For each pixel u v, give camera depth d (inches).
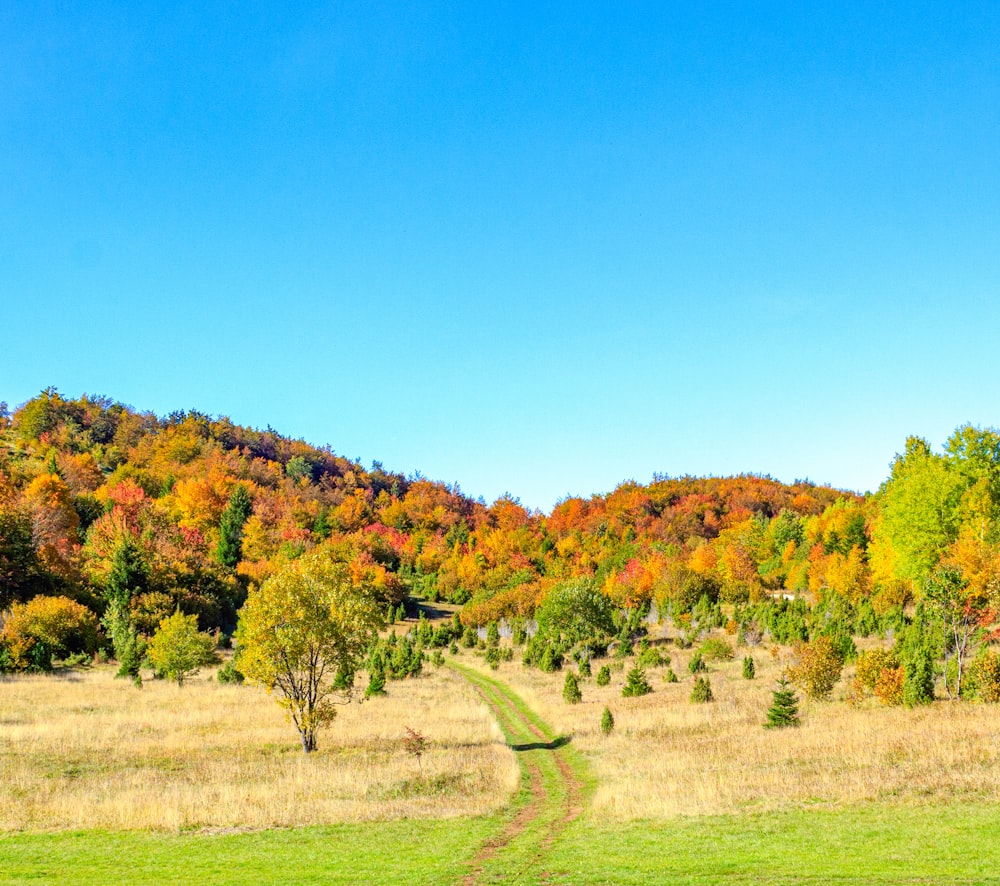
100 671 2551.7
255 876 648.4
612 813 875.4
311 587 1403.8
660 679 2234.3
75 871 672.4
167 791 996.6
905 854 604.1
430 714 1791.3
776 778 935.0
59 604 2728.8
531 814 923.4
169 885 623.5
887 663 1509.6
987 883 516.1
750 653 2571.4
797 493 7785.4
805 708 1519.4
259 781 1085.8
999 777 817.5
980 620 1578.5
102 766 1193.4
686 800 874.1
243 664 1360.7
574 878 605.9
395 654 2684.5
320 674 1417.3
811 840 669.9
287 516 5920.3
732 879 569.9
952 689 1482.5
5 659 2389.3
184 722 1608.0
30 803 939.3
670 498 7485.2
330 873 654.5
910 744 1030.4
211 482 6387.8
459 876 633.6
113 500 5073.8
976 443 2219.5
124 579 3216.0
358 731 1557.6
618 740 1392.7
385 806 937.5
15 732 1444.4
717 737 1304.1
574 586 3191.4
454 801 976.9
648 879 586.2
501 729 1674.5
